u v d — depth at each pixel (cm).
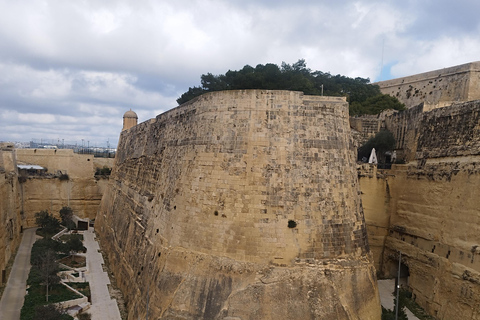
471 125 2705
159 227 2866
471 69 4434
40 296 3184
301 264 2302
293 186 2411
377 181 3625
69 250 4494
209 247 2394
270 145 2464
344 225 2464
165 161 3262
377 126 4212
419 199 3172
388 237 3562
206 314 2239
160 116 3950
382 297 3047
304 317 2167
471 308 2391
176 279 2422
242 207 2386
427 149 3183
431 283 2858
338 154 2573
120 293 3431
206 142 2616
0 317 2970
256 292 2217
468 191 2588
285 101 2544
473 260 2441
